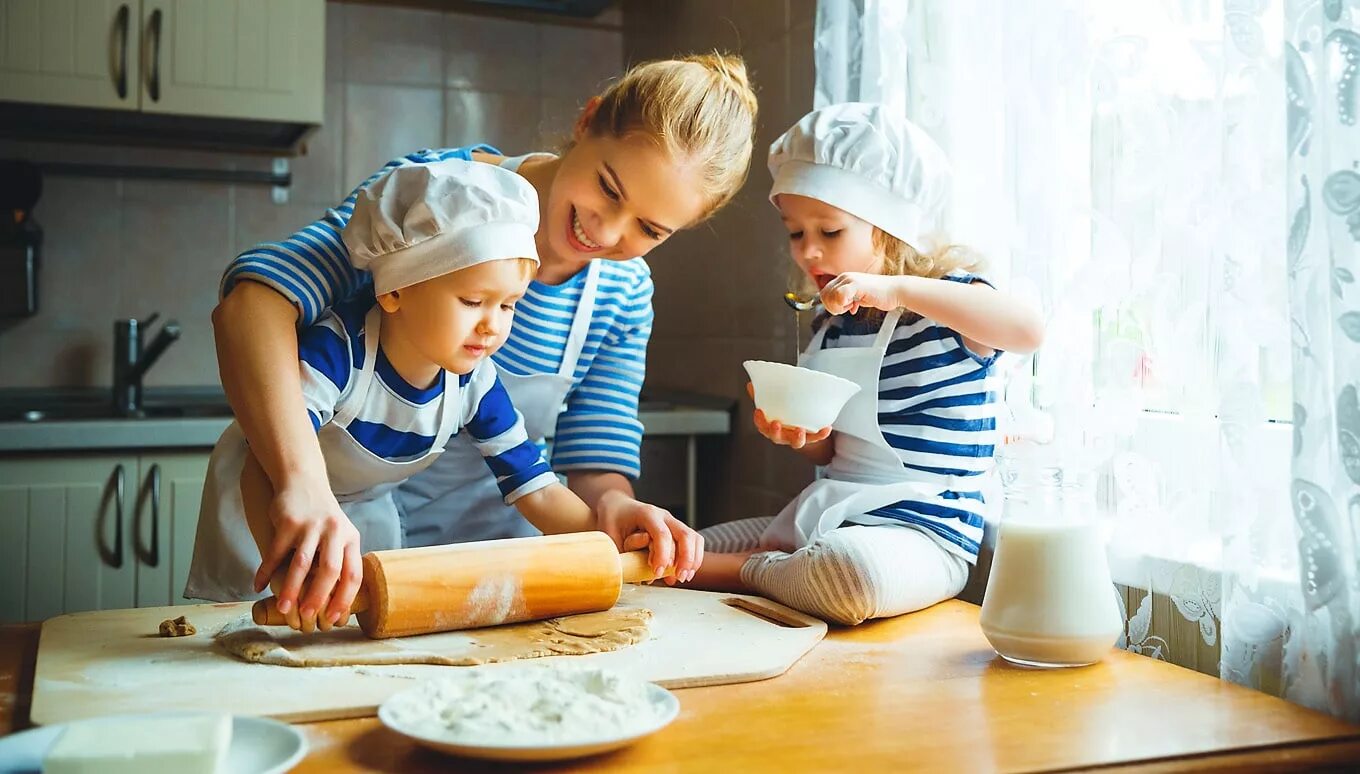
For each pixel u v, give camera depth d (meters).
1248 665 1.07
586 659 0.99
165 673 0.94
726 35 2.35
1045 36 1.32
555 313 1.45
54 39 2.31
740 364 2.29
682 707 0.89
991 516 1.47
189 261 2.69
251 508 1.06
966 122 1.51
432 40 2.83
